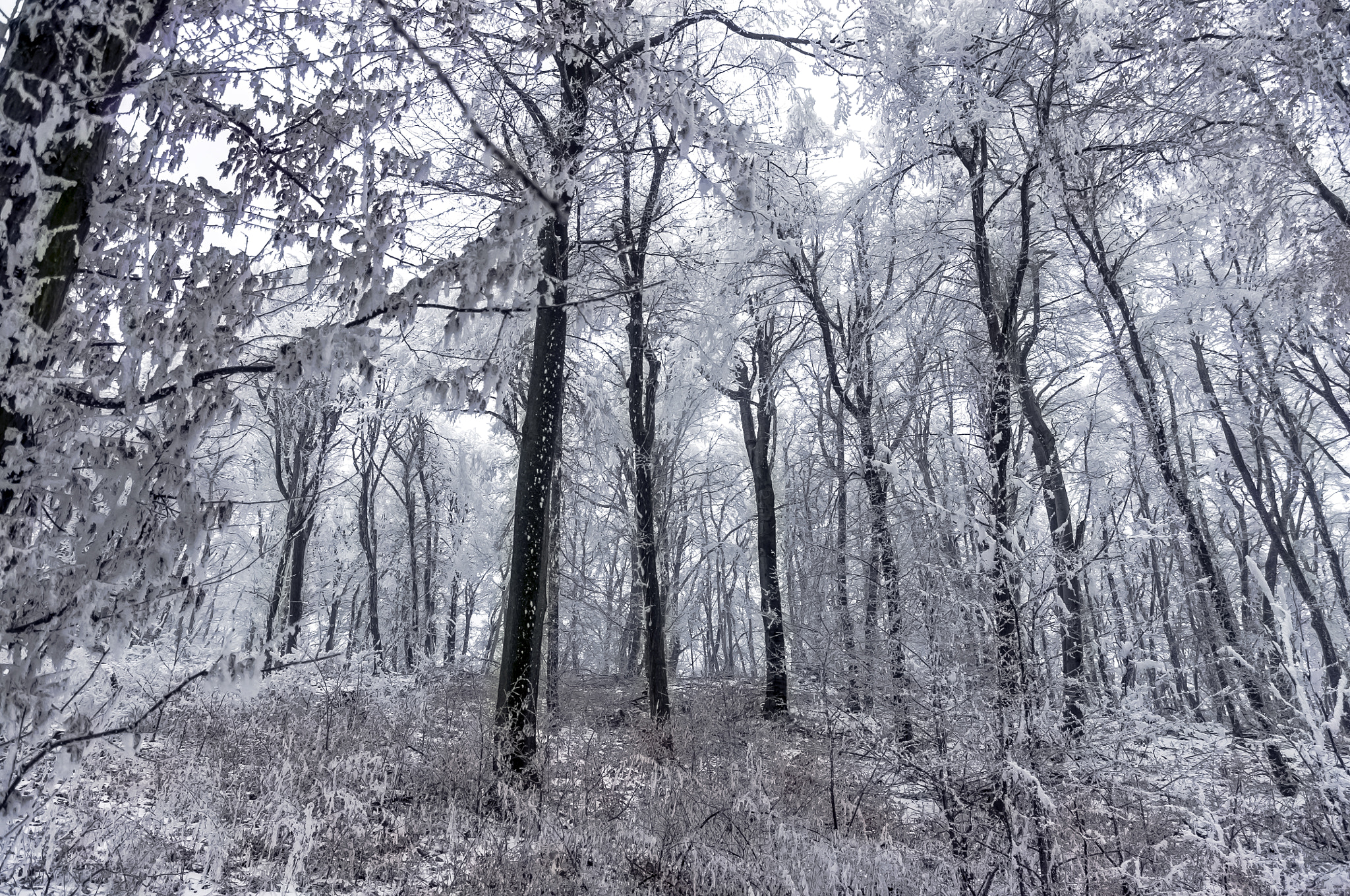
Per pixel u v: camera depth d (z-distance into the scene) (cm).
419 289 288
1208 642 784
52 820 433
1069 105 856
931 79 857
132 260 291
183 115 298
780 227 800
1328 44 750
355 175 304
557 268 788
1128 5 788
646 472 1352
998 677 520
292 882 459
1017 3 812
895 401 1210
